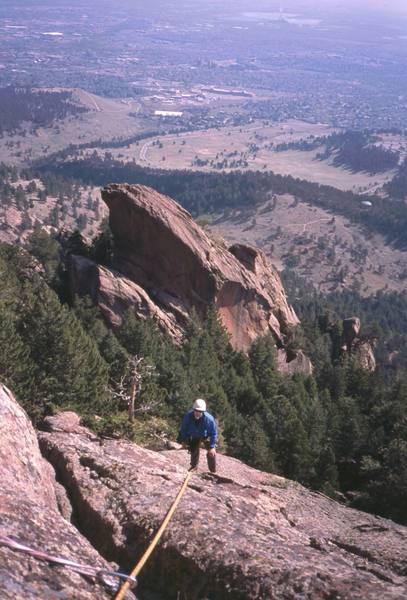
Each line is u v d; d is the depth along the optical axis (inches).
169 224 2797.7
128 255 2847.0
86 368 1567.4
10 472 361.7
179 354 2361.0
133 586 255.9
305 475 1908.2
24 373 1416.1
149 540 358.6
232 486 513.0
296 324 3474.4
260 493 521.0
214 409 1972.2
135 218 2780.5
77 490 432.5
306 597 280.1
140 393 1619.1
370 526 533.6
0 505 284.7
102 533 383.6
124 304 2610.7
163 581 332.5
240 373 2662.4
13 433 402.6
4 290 2027.6
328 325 4242.1
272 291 3380.9
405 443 1786.4
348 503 1718.8
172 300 2812.5
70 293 2696.9
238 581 302.7
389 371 5880.9
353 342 4050.2
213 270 2888.8
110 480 443.5
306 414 2282.2
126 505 399.5
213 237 3312.0
